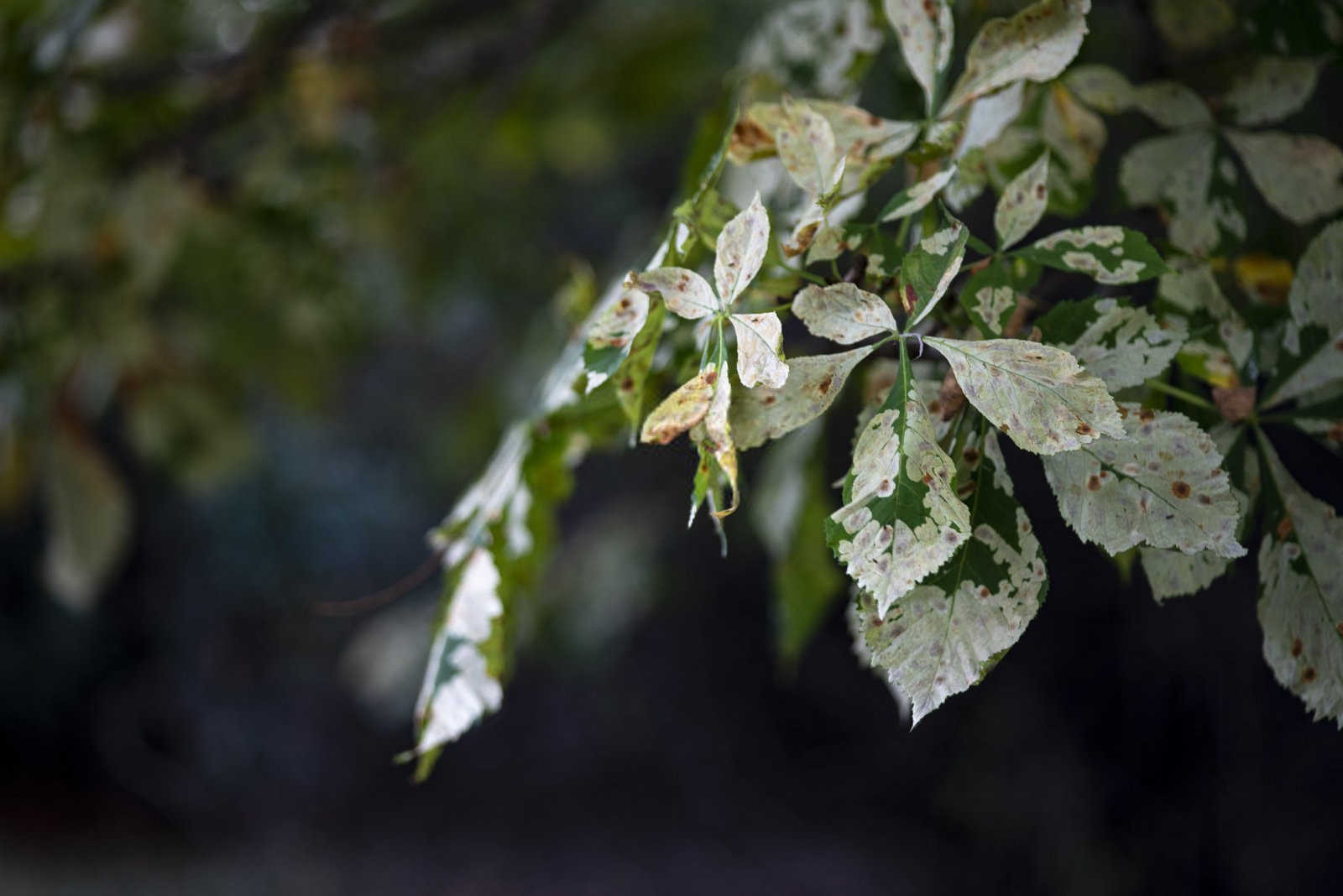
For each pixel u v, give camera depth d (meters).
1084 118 1.17
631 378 1.06
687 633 8.12
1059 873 3.86
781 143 1.04
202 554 8.88
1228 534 0.97
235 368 2.78
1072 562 3.60
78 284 2.34
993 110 1.12
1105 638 3.58
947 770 6.46
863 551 0.96
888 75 1.51
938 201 1.07
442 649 1.18
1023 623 0.97
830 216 1.12
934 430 1.01
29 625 9.07
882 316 0.98
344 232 2.76
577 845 8.38
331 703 8.95
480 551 1.19
